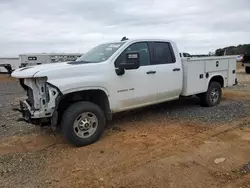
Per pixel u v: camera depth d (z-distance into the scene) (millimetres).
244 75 18109
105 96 5031
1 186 3330
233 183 3217
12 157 4219
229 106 7492
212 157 3982
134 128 5590
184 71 6543
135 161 3930
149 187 3189
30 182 3418
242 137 4836
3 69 23625
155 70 5844
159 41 6125
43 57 19062
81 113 4547
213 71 7332
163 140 4797
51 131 5516
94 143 4754
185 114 6637
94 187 3236
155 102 6078
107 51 5508
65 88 4387
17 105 5418
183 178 3373
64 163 3959
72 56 19781
